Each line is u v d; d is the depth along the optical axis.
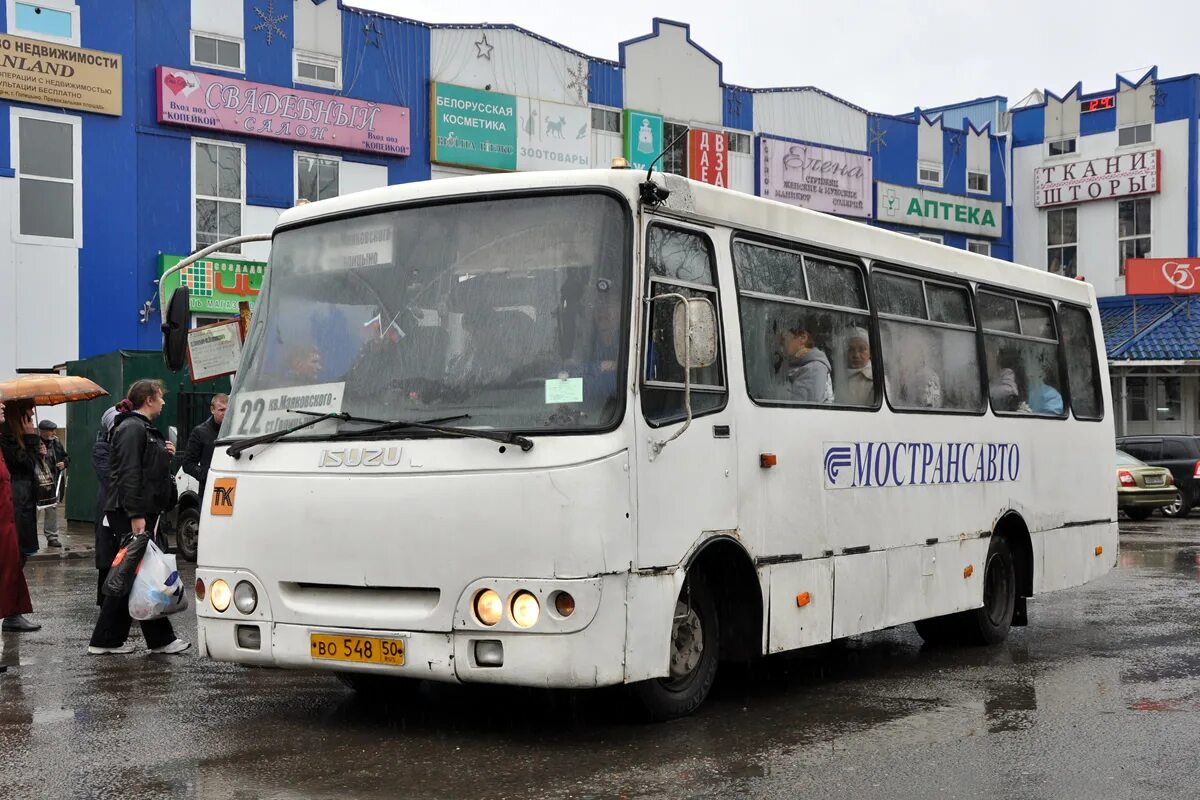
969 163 41.69
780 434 7.92
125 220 25.86
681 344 6.60
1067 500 11.73
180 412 19.50
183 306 8.27
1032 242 42.78
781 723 7.45
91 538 19.83
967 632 10.48
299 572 6.88
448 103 29.66
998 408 10.73
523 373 6.66
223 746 6.80
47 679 8.73
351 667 6.75
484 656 6.47
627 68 32.78
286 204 27.73
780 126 36.03
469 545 6.47
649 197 6.94
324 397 7.05
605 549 6.43
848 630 8.54
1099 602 13.45
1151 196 40.75
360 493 6.75
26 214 24.86
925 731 7.26
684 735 7.10
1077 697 8.30
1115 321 39.78
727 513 7.39
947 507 9.84
